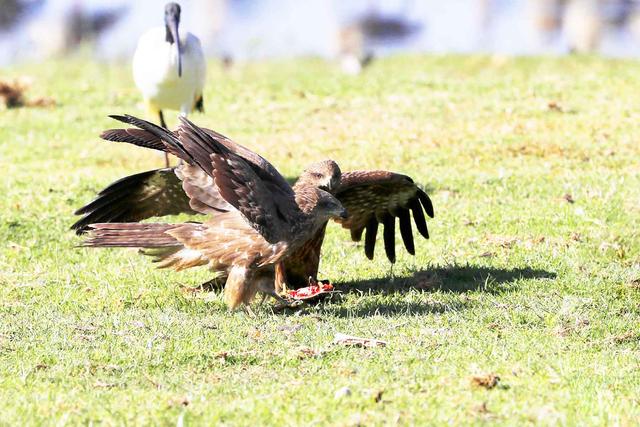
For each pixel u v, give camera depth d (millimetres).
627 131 21594
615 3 43188
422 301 12227
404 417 8258
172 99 20453
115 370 9656
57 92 28234
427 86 27078
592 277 13117
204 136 10320
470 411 8398
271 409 8461
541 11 43125
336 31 41938
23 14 44094
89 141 22844
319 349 10148
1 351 10211
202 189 10945
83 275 13484
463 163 19734
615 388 9125
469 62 32406
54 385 9188
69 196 17422
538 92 25469
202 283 13070
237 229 10734
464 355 10016
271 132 23094
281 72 31906
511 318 11555
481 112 23672
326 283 12500
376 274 13562
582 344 10656
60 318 11500
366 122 23344
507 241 14594
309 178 12094
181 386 9203
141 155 21625
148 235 10852
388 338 10641
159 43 20109
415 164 19672
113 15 44562
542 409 8453
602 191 17016
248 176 10422
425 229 13453
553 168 19047
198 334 10711
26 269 13875
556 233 15000
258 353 10055
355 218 13516
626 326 11320
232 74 31688
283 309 11852
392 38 42875
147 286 12984
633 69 29016
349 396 8750
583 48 38562
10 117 25266
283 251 10695
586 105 24094
